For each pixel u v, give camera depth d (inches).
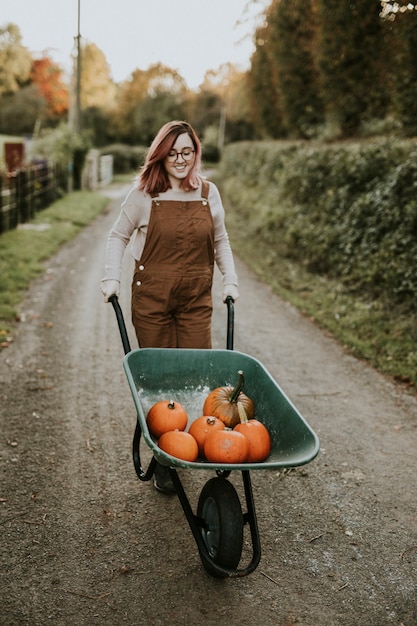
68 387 197.9
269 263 437.4
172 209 126.6
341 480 148.1
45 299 308.8
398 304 285.6
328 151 474.9
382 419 183.3
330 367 228.4
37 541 120.7
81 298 316.5
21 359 220.7
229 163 1214.3
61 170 839.7
